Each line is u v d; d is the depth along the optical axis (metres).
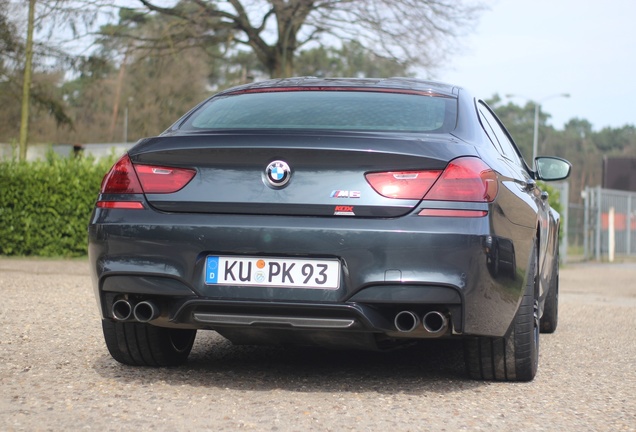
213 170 4.33
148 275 4.34
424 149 4.24
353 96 4.98
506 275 4.35
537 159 6.88
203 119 4.87
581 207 28.20
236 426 3.82
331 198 4.20
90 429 3.71
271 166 4.25
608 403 4.51
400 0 23.72
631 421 4.11
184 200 4.34
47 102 27.23
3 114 27.88
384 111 4.77
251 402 4.28
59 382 4.66
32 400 4.23
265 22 26.12
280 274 4.21
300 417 4.00
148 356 5.05
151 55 26.39
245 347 5.97
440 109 4.88
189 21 25.31
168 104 29.95
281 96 5.05
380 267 4.13
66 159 16.86
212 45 27.23
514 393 4.66
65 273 13.02
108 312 4.52
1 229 16.41
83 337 6.22
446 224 4.14
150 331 4.90
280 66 26.72
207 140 4.35
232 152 4.29
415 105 4.89
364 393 4.55
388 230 4.13
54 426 3.75
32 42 23.56
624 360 6.01
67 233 16.47
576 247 27.94
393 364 5.43
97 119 46.12
